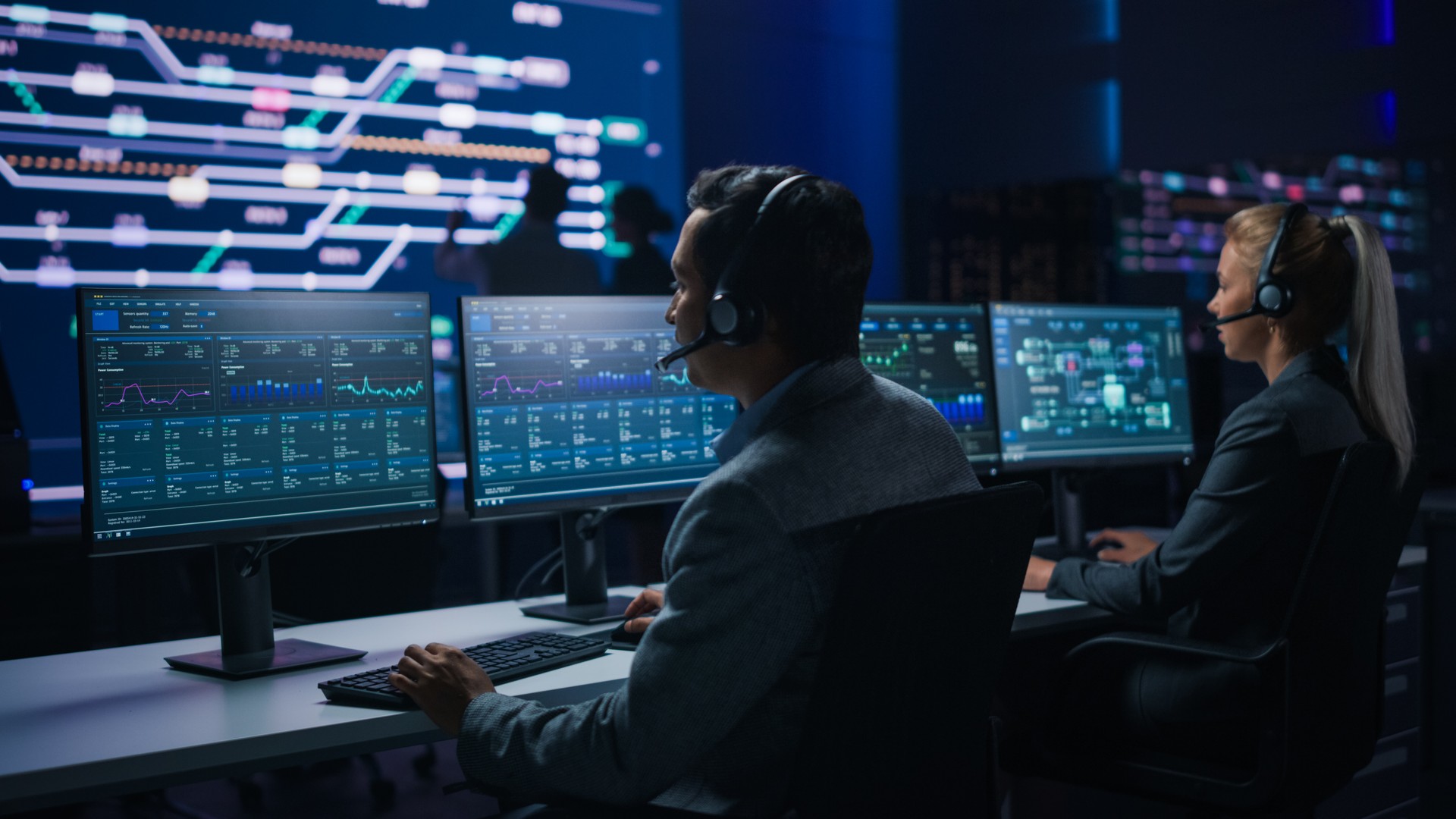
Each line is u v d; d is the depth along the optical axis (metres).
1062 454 2.29
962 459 1.10
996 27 5.42
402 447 1.61
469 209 5.44
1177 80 4.48
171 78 4.69
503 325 1.70
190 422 1.43
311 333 1.53
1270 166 4.06
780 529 0.93
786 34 6.25
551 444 1.74
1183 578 1.59
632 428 1.81
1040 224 5.17
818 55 6.26
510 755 1.04
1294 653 1.45
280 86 4.94
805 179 1.07
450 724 1.13
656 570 3.11
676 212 6.04
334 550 2.37
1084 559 1.86
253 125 4.89
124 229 4.62
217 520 1.45
